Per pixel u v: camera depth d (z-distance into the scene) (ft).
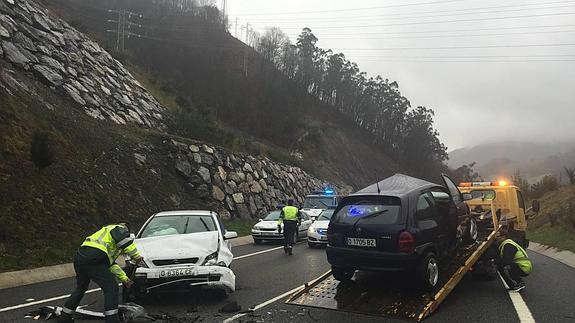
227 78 232.94
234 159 84.23
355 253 24.27
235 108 200.75
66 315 20.22
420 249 23.40
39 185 42.29
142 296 25.16
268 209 87.04
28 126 47.21
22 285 29.94
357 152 247.70
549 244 54.60
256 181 88.07
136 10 280.72
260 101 229.25
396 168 279.28
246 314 22.07
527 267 27.30
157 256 24.04
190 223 29.43
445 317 21.67
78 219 43.16
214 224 29.48
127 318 20.83
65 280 31.96
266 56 312.29
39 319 21.33
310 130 221.05
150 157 65.26
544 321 21.03
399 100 335.26
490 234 31.50
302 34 323.16
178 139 73.00
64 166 47.47
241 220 74.13
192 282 23.73
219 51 266.16
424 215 25.25
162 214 30.66
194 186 69.77
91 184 49.01
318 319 21.20
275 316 21.72
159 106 89.51
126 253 20.54
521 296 26.27
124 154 60.23
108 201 49.14
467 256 27.71
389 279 27.89
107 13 242.78
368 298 23.85
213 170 75.41
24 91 53.72
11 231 35.91
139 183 57.72
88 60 77.92
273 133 200.75
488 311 22.81
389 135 326.24
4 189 38.55
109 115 69.26
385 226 23.71
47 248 36.40
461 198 31.76
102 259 20.11
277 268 37.27
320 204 77.05
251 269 36.78
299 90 292.20
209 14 313.32
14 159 41.91
